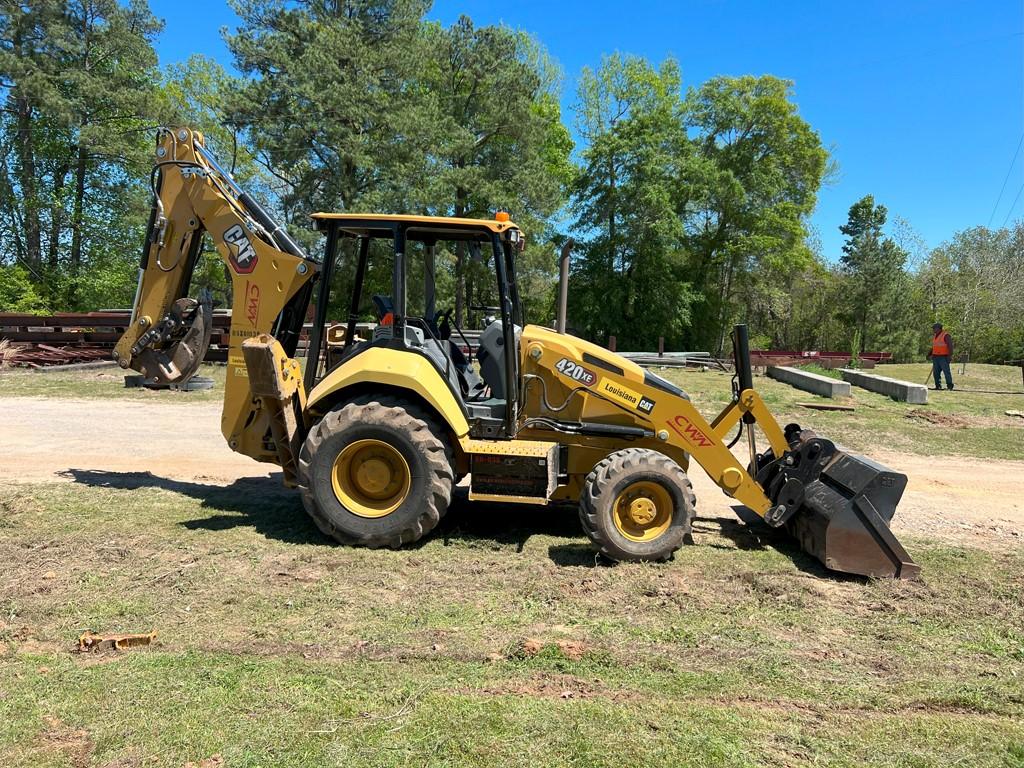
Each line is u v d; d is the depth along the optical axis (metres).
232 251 6.12
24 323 17.19
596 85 41.00
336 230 5.64
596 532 5.17
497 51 33.31
